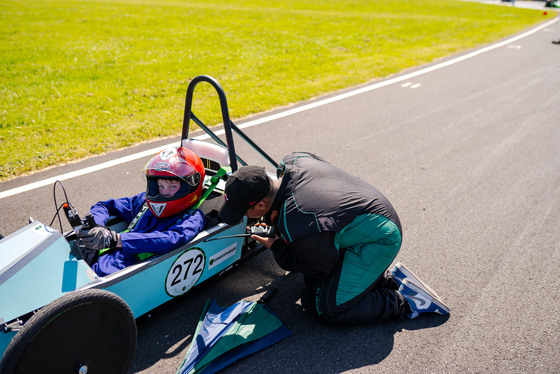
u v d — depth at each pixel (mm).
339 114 7492
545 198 5074
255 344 2959
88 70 8992
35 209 4379
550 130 7199
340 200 2795
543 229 4473
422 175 5492
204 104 7391
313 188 2775
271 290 3418
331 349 3002
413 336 3139
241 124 6773
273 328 3070
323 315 3092
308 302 3295
